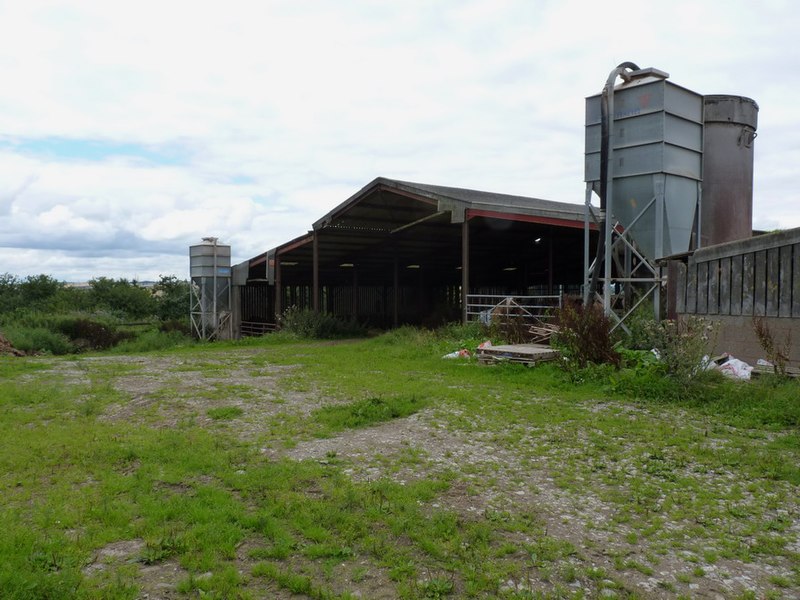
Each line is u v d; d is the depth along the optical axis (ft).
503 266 110.22
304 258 97.30
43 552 12.33
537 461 19.20
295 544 13.06
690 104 40.04
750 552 13.16
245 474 17.44
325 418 24.38
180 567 12.11
